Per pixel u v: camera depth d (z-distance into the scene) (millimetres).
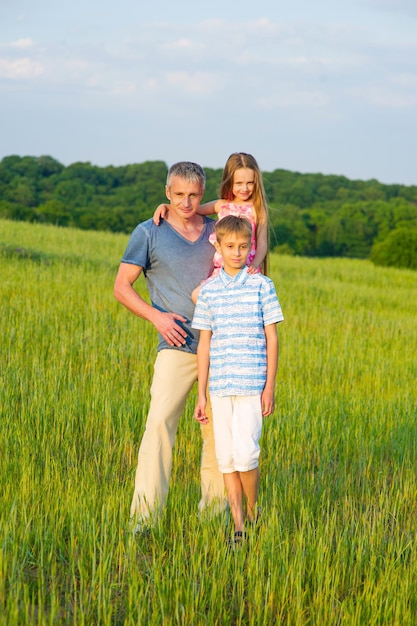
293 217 95562
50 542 5254
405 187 120000
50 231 36312
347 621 4574
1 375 9641
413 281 36031
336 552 5336
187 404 8719
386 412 9617
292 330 15547
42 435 7570
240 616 4582
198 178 5926
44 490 5949
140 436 7965
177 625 4461
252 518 5770
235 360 5648
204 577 4855
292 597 4781
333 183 118438
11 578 4609
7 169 106062
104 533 5152
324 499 6598
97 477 6695
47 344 11562
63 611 4641
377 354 14234
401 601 4766
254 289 5715
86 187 97062
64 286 17531
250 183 6320
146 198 95438
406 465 7699
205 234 6238
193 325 5797
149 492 5918
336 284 29297
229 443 5680
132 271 6102
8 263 20359
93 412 8258
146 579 5039
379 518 6055
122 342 12023
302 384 11023
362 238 94375
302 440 8141
